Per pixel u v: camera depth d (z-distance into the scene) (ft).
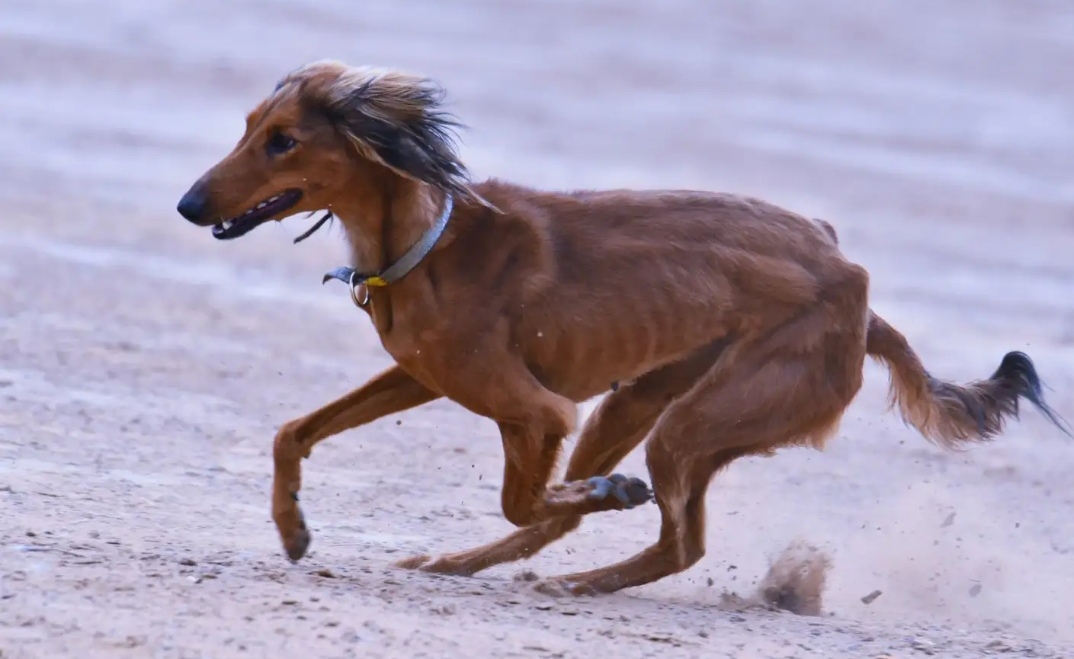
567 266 36.88
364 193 35.63
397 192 35.53
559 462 36.60
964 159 150.71
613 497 36.52
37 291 77.05
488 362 35.91
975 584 43.86
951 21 225.76
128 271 85.40
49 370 60.75
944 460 60.95
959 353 82.43
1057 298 101.24
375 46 181.06
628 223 37.76
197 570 33.78
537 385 36.27
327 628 30.09
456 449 56.59
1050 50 214.07
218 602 31.04
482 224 36.50
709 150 144.36
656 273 37.27
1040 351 84.89
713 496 53.31
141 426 53.67
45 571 32.01
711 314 37.60
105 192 108.37
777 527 49.34
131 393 58.80
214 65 163.73
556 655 30.09
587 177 127.54
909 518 51.47
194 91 152.66
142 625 29.04
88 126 132.57
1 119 132.46
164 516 41.60
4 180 108.99
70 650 27.40
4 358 61.87
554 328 36.45
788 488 55.06
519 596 35.78
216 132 135.13
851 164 143.23
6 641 27.50
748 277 37.83
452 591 35.35
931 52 207.31
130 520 40.27
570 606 35.32
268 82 159.53
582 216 37.60
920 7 232.12
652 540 46.52
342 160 35.32
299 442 37.55
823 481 56.39
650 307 37.11
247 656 27.99
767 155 144.05
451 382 36.32
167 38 174.60
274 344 71.77
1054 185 142.41
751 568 44.14
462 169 35.81
